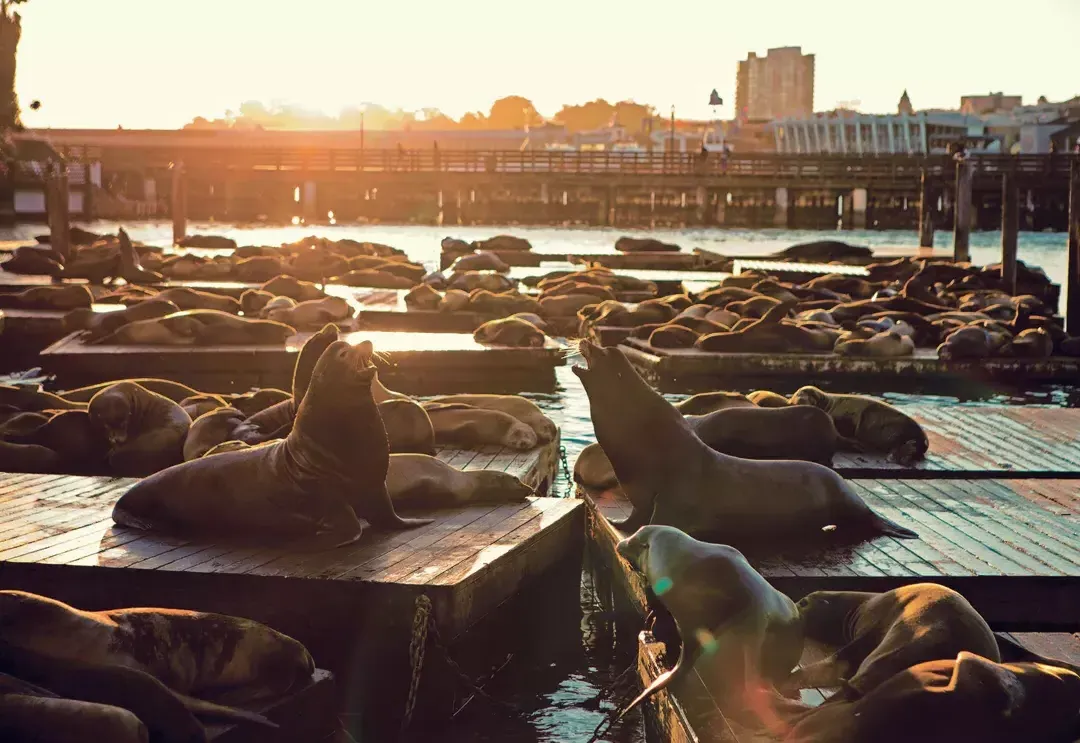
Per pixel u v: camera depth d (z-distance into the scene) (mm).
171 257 29406
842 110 160375
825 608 5480
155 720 4613
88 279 26500
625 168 68375
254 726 4961
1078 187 18766
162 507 7148
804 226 67812
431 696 6191
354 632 6301
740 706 5000
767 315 16375
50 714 4230
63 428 9430
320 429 6840
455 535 7145
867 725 4230
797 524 7348
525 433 9875
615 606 7508
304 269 28141
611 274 27672
